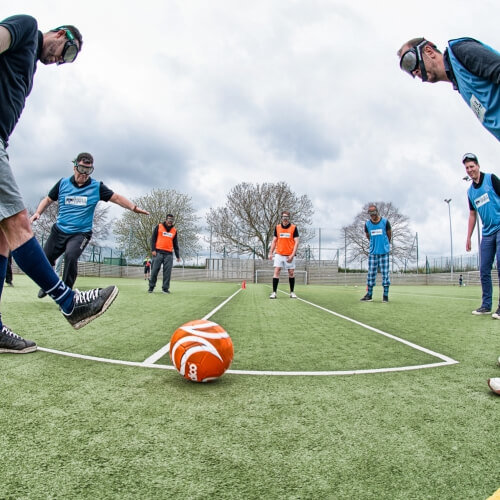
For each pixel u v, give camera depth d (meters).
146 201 41.59
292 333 3.91
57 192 5.70
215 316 5.29
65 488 1.04
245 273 39.09
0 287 2.62
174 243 10.79
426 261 40.53
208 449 1.29
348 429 1.48
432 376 2.27
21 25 2.13
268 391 1.95
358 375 2.29
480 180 5.71
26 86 2.31
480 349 3.12
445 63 2.50
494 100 2.28
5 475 1.11
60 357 2.60
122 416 1.58
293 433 1.43
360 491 1.05
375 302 8.69
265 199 43.19
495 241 5.77
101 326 4.10
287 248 9.44
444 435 1.43
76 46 2.53
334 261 39.19
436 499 1.01
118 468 1.16
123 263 40.22
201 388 1.99
